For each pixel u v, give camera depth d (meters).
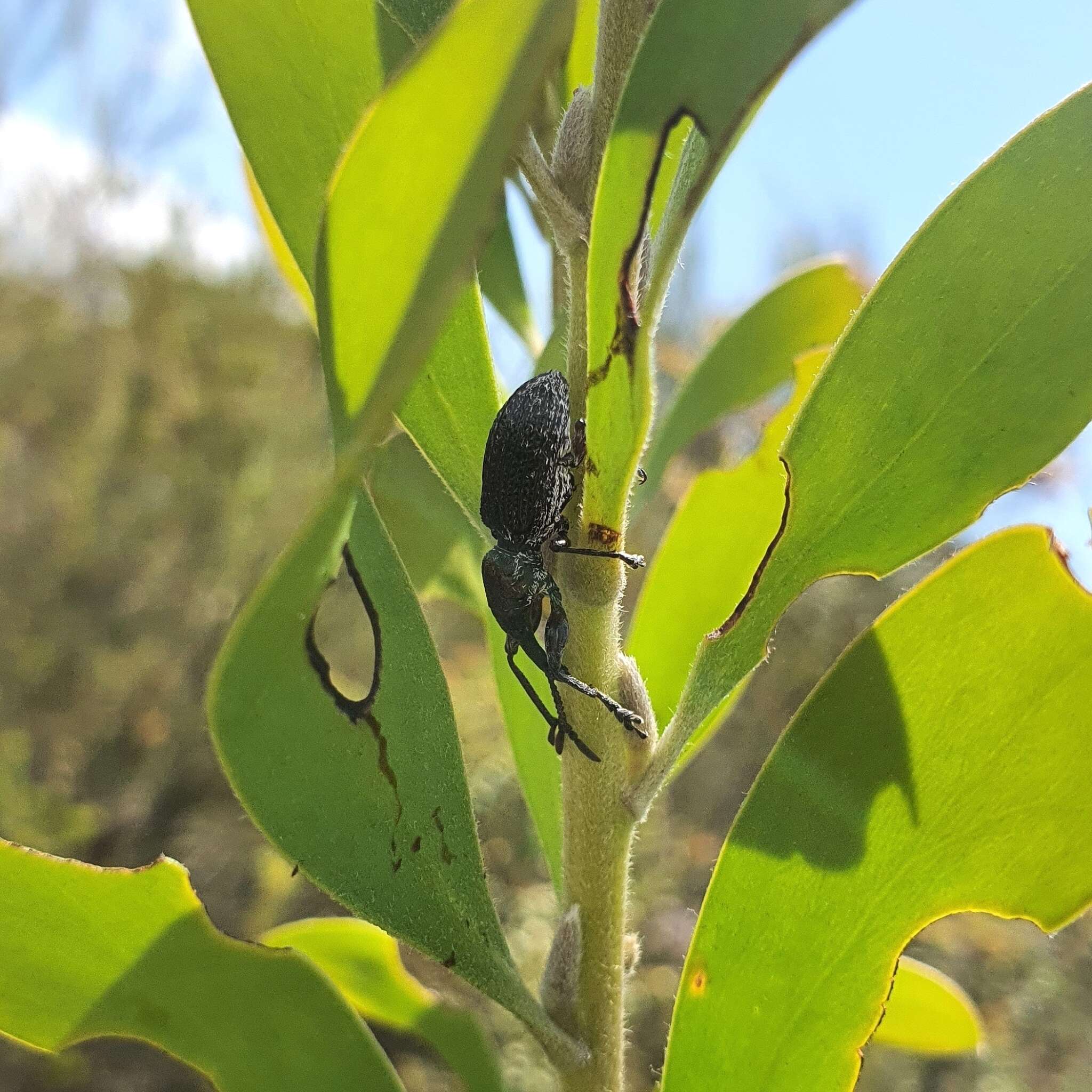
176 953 0.06
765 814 0.06
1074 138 0.06
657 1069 0.07
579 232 0.06
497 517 0.08
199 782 0.33
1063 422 0.06
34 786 0.29
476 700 0.32
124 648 0.34
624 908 0.06
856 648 0.06
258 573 0.35
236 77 0.07
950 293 0.06
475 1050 0.08
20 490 0.37
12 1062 0.24
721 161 0.05
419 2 0.06
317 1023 0.06
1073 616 0.06
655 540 0.26
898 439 0.06
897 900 0.06
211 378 0.38
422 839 0.05
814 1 0.05
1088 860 0.05
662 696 0.08
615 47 0.06
